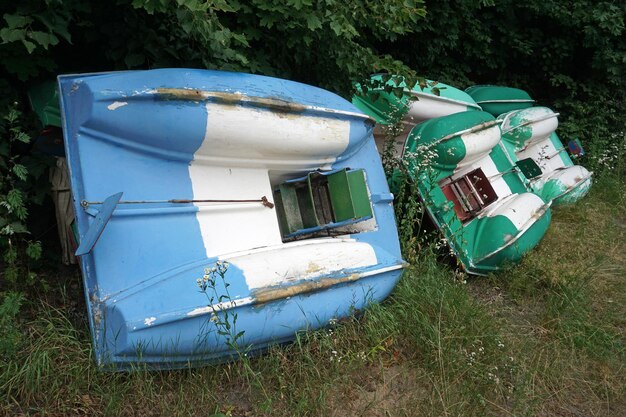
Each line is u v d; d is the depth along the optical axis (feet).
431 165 16.92
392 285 13.19
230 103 11.15
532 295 16.37
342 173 13.00
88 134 10.10
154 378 9.95
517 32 30.14
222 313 9.96
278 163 12.35
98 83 10.23
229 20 14.17
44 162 11.81
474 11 28.02
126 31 12.54
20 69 11.71
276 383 10.64
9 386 9.11
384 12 15.17
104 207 9.32
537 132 23.93
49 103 11.71
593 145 29.30
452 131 17.22
